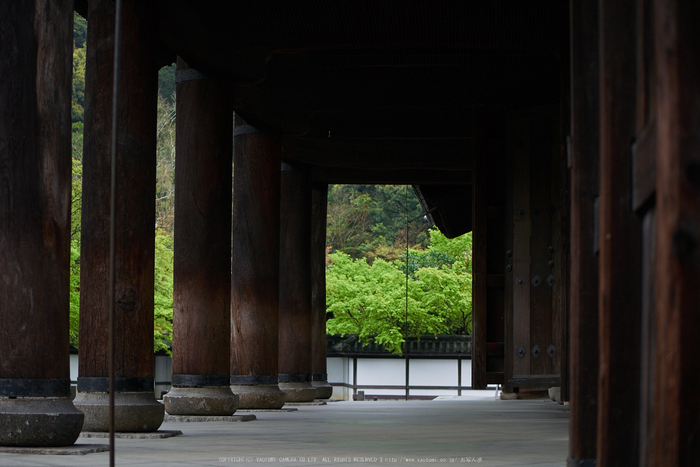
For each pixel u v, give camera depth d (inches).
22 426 281.0
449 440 337.1
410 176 968.9
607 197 102.3
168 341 1577.3
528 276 624.7
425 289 1752.0
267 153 698.8
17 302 291.3
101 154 396.5
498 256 679.1
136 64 403.5
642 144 93.7
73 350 1501.0
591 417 137.4
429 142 874.8
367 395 1737.2
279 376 844.0
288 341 846.5
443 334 1761.8
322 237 975.0
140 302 388.5
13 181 296.8
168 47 507.5
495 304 663.8
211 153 538.6
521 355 618.2
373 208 2834.6
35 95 301.1
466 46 577.6
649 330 89.4
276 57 618.2
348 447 299.7
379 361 1738.4
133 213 393.4
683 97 62.6
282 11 526.6
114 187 100.9
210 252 531.5
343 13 538.0
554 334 611.5
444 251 1713.8
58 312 298.0
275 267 690.8
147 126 404.8
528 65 633.0
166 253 1446.9
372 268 1739.7
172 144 2322.8
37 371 290.0
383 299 1653.5
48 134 302.0
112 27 404.2
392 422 490.9
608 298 102.1
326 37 570.9
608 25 104.9
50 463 237.5
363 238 2792.8
